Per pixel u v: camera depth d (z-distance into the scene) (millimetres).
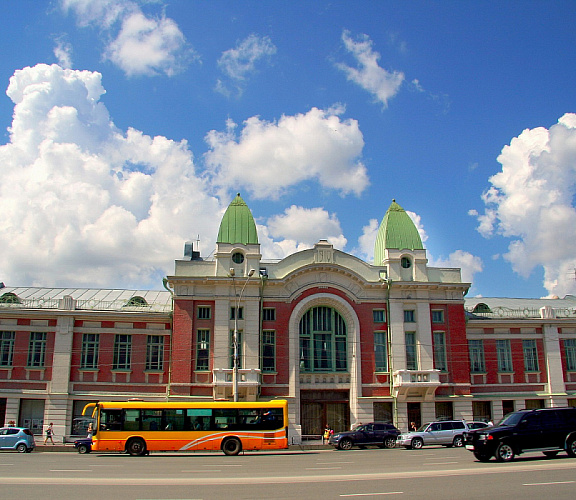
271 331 44344
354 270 46625
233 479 18750
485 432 22906
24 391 42625
